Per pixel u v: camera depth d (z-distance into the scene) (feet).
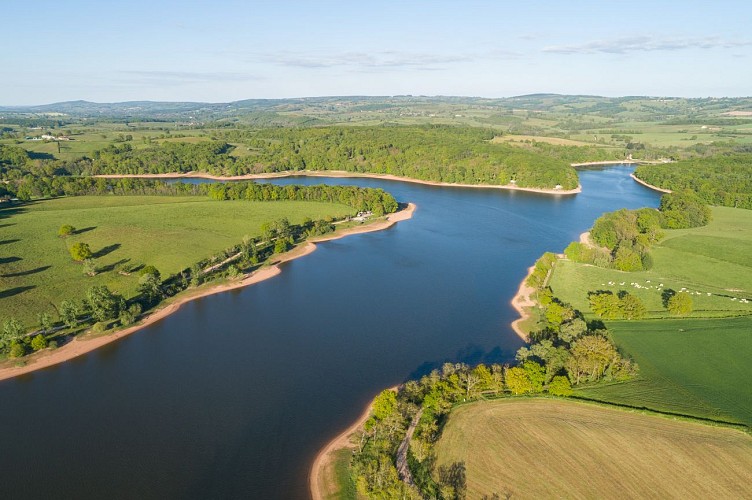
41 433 319.47
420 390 329.31
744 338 407.03
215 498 263.70
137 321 479.00
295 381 374.84
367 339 439.63
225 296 543.39
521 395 329.31
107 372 392.06
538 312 483.10
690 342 402.72
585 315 458.91
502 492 249.34
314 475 276.82
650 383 344.90
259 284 576.61
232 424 324.80
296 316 489.26
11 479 279.69
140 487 272.31
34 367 399.65
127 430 320.70
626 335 416.46
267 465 286.87
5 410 344.08
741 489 249.14
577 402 320.29
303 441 306.76
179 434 315.78
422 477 259.80
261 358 409.69
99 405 348.38
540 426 297.53
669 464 265.95
